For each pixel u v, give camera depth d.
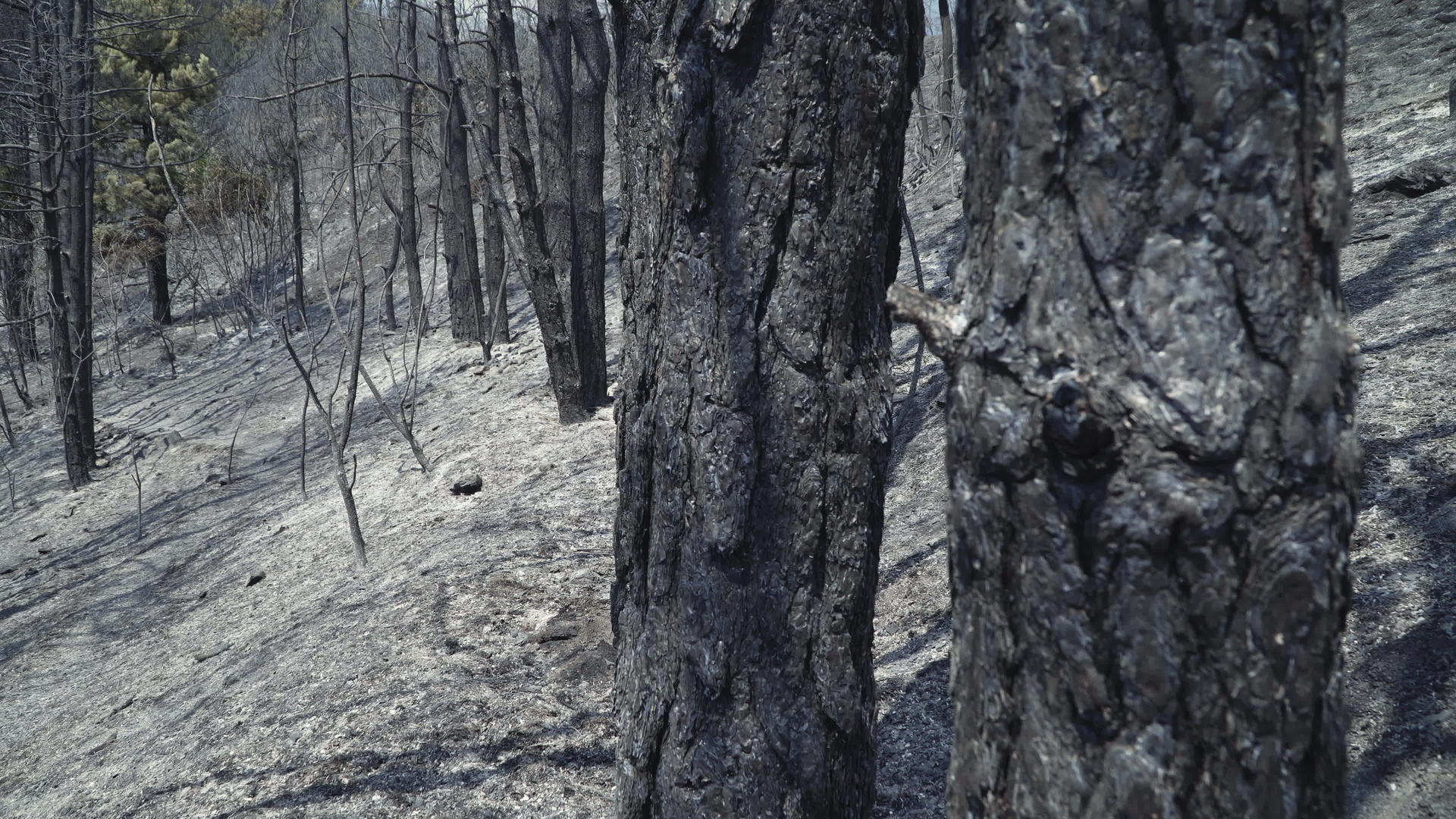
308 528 7.84
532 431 8.06
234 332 19.73
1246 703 0.95
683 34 1.94
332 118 12.99
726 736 2.03
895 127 1.99
